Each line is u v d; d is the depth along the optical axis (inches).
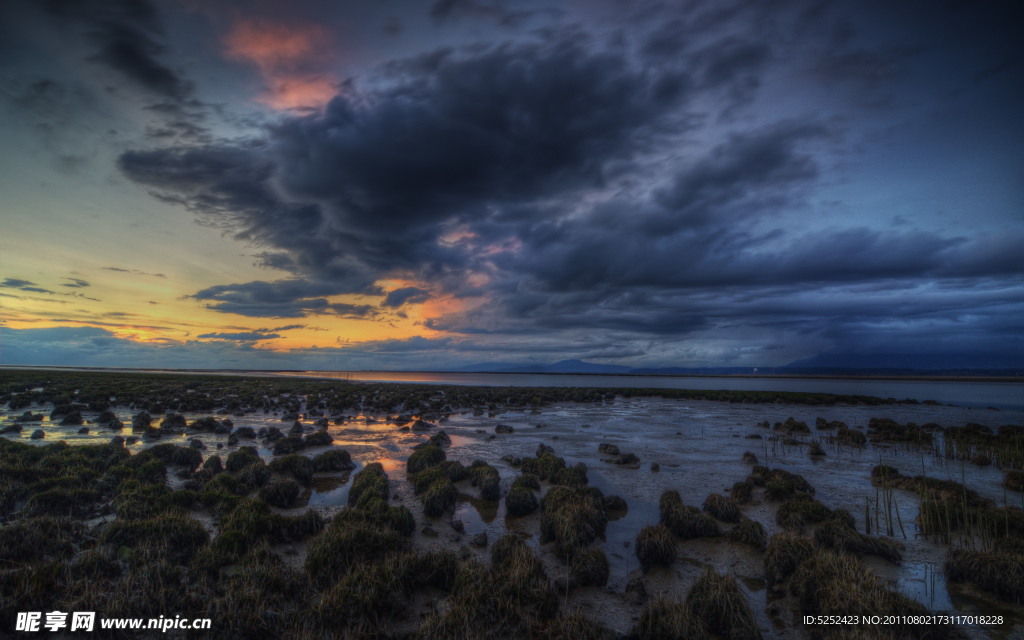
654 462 853.8
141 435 1042.1
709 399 2396.7
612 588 386.6
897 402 2242.9
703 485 701.9
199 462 790.5
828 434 1216.8
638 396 2536.9
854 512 580.4
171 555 388.8
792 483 655.8
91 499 529.0
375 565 365.1
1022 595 353.4
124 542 395.2
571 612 342.6
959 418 1611.7
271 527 454.6
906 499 634.2
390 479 724.7
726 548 468.8
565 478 678.5
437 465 748.6
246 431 1087.6
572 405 2025.1
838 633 305.6
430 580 375.9
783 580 390.9
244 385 2837.1
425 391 2755.9
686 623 304.8
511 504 572.4
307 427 1267.2
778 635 320.5
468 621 302.8
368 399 2074.3
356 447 985.5
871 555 441.1
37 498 493.7
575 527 463.5
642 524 539.8
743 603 325.1
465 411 1748.3
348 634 295.6
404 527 490.3
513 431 1218.0
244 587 328.5
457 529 512.1
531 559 397.1
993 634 315.9
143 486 557.0
